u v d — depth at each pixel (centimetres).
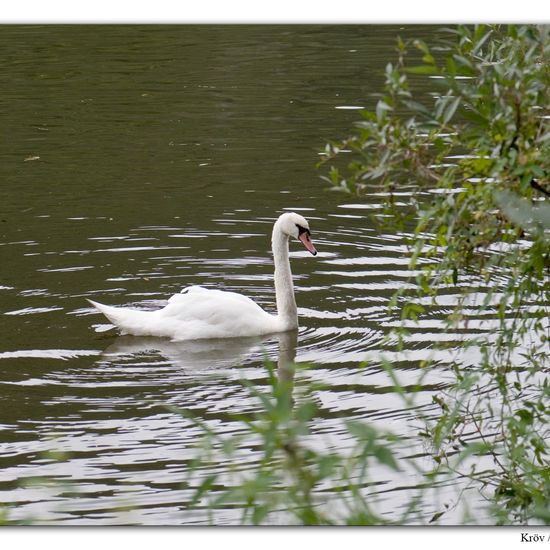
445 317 1623
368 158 945
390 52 3344
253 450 1239
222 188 2269
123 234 2033
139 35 3719
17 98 2945
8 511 1102
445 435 1071
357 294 1753
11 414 1338
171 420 1323
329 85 2994
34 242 1988
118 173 2364
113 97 2948
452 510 1095
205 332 1616
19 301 1727
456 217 902
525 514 945
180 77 3147
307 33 3684
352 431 682
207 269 1894
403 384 1411
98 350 1558
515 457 966
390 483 1159
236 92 2964
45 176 2347
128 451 1242
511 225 945
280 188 2266
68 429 1298
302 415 694
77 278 1830
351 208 2169
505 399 1061
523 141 873
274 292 1808
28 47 3538
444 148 948
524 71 875
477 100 920
